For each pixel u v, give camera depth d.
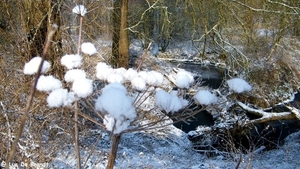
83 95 1.64
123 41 11.53
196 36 14.64
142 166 5.43
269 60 12.05
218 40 10.06
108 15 9.16
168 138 7.82
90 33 6.79
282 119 9.23
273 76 11.71
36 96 4.13
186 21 12.38
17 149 3.98
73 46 6.36
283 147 7.81
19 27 5.63
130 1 13.84
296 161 7.10
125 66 11.74
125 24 11.51
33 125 4.27
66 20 6.45
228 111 9.58
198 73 14.47
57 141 4.59
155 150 6.97
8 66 4.84
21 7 5.52
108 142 5.98
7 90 4.44
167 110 1.82
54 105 1.60
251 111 9.27
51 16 5.77
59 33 5.48
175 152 7.11
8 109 4.27
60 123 4.52
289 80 12.10
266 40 12.10
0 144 3.98
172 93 2.08
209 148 7.82
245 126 8.41
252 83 11.07
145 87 2.00
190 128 9.20
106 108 1.44
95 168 4.76
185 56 16.41
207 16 9.45
